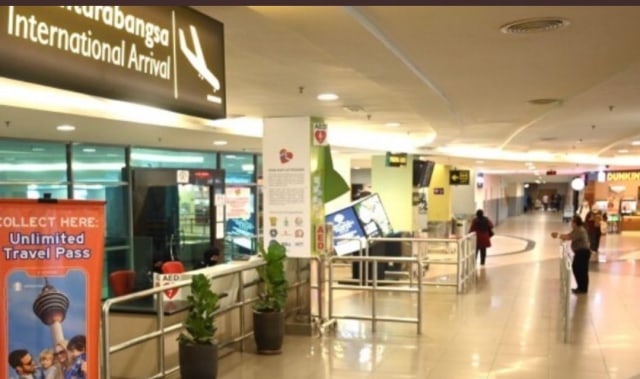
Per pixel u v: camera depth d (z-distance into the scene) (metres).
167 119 8.12
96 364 3.19
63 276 3.11
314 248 7.77
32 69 1.98
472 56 4.67
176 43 2.61
